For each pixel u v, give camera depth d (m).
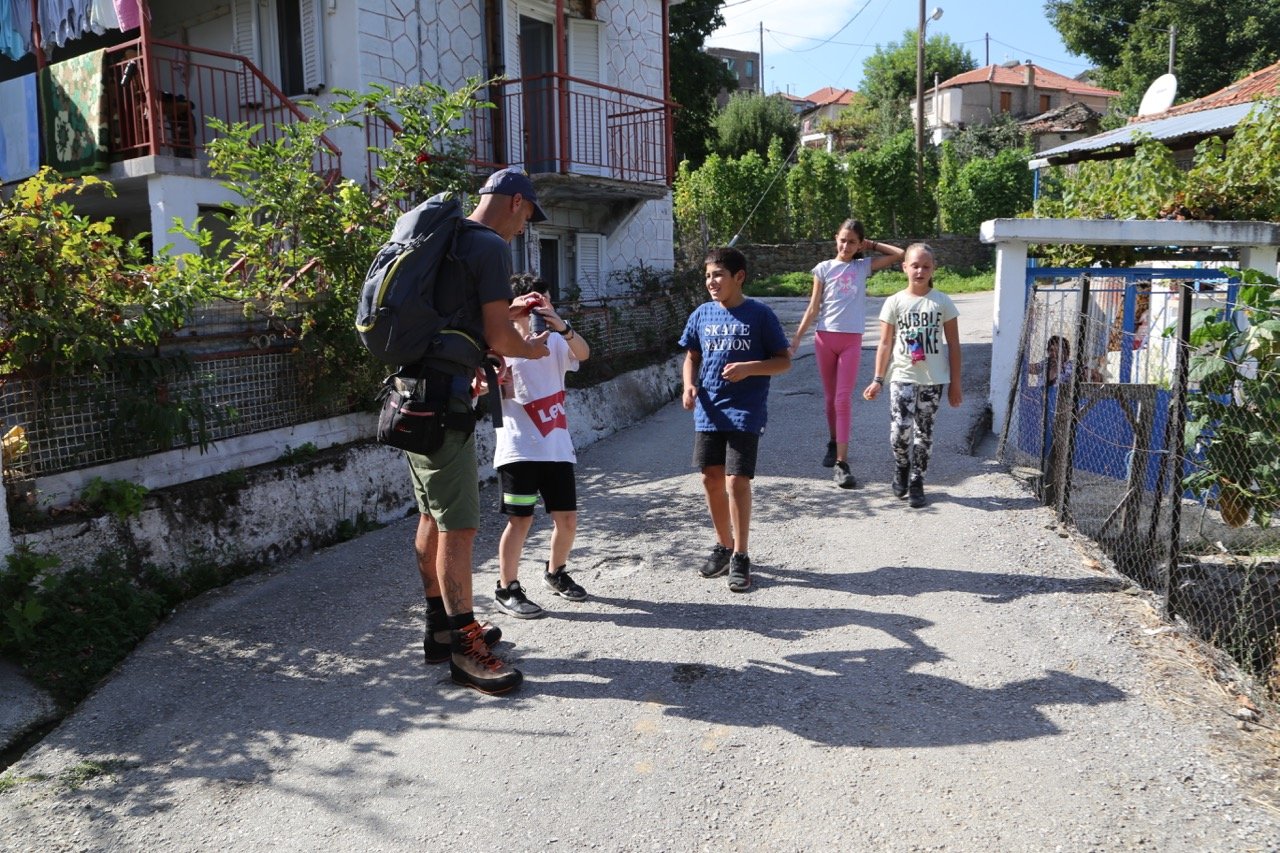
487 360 4.02
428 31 11.45
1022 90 54.62
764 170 28.48
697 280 13.84
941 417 8.58
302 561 6.11
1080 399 6.30
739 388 5.07
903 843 3.09
